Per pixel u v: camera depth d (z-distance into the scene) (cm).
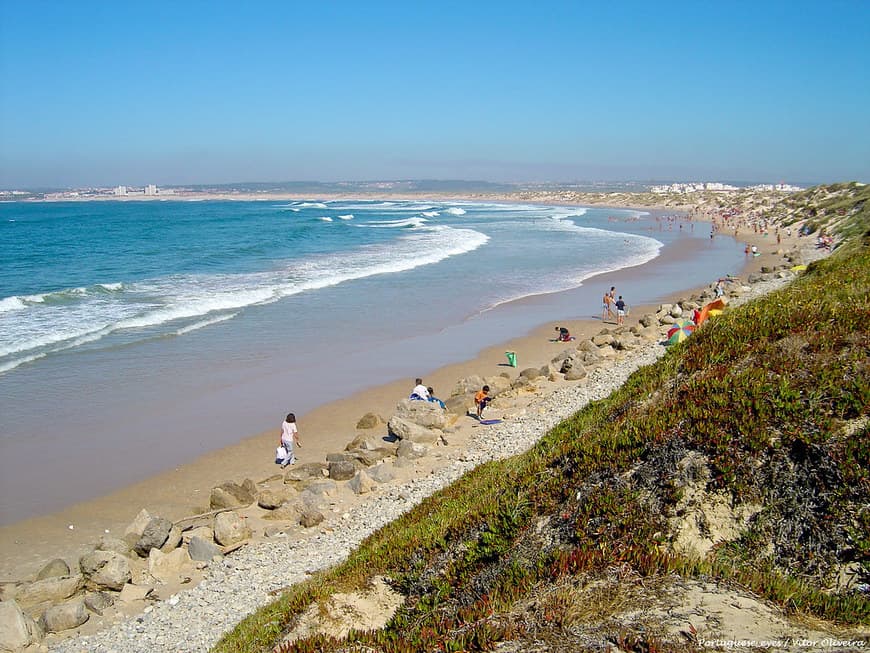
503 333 3072
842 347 898
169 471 1691
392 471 1612
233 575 1191
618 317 3200
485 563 809
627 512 735
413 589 845
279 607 936
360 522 1352
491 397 2173
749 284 3822
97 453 1786
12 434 1892
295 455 1794
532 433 1655
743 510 701
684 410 835
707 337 1138
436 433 1859
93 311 3359
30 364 2520
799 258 4922
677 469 756
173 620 1059
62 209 18300
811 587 615
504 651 575
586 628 575
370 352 2755
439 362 2612
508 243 7075
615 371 2161
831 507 664
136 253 5984
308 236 7894
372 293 4022
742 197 14688
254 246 6638
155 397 2206
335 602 852
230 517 1358
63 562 1224
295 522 1430
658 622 559
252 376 2433
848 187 9212
